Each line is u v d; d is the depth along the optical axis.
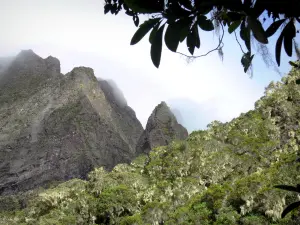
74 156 104.06
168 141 99.12
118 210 38.50
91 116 117.44
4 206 75.25
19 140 108.38
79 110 116.81
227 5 1.54
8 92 134.62
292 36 1.80
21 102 127.75
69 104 118.81
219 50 2.01
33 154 104.12
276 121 54.16
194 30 1.72
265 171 35.03
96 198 41.59
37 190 82.69
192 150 48.91
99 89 132.88
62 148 104.69
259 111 57.81
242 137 50.03
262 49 1.86
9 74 146.38
